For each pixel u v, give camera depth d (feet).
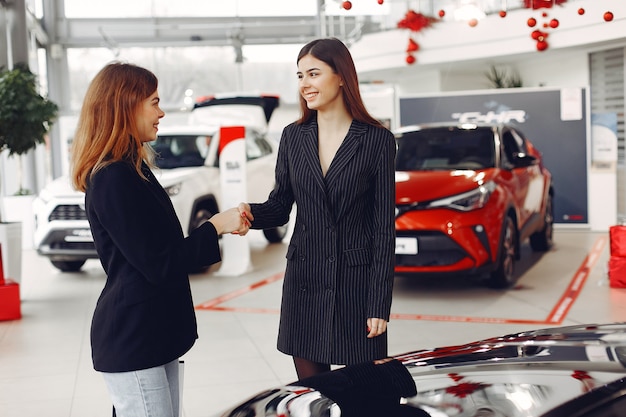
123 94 6.84
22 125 22.90
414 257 20.12
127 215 6.60
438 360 6.02
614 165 35.73
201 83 57.52
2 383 14.82
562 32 33.22
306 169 8.37
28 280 27.25
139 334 6.77
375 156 8.23
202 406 13.05
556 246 30.83
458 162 22.76
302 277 8.50
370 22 40.78
